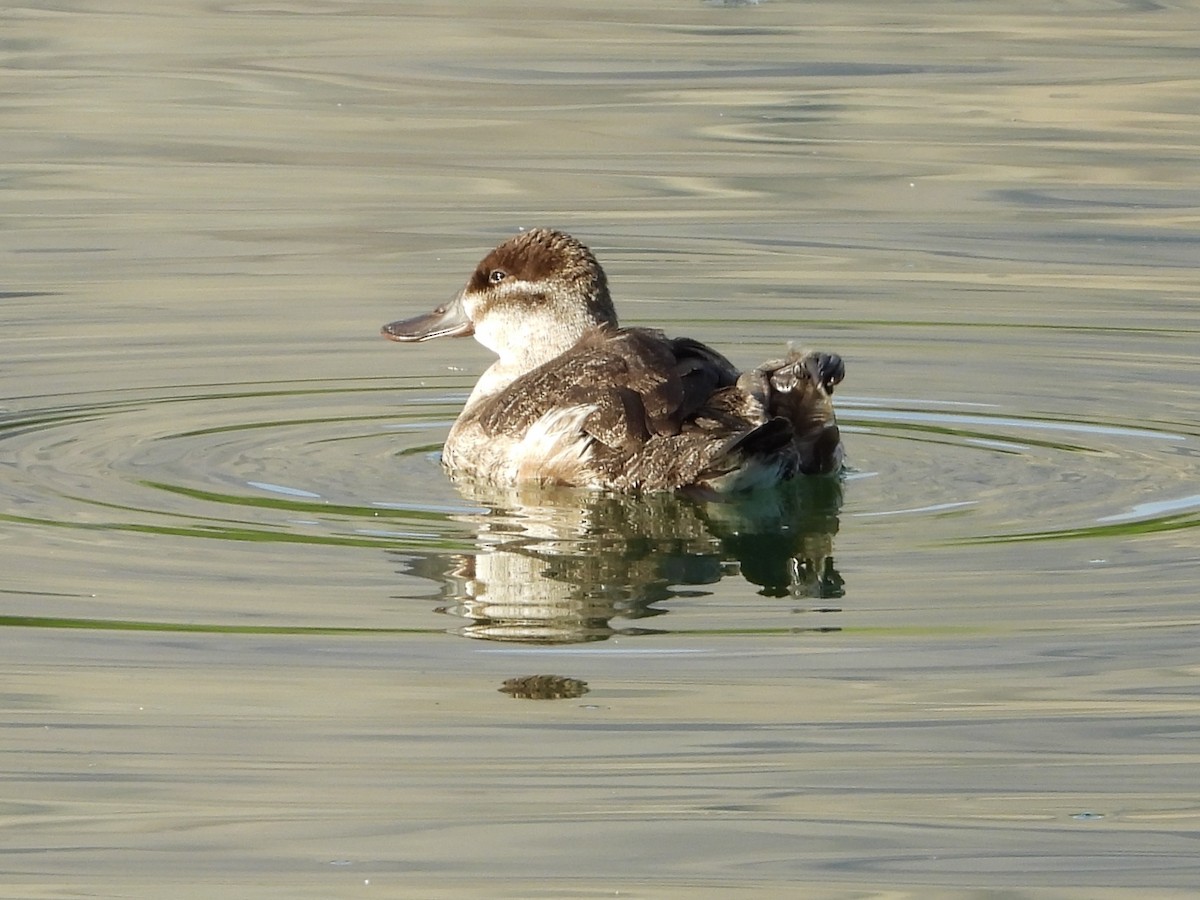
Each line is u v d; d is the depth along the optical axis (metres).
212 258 19.52
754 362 16.42
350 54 27.17
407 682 9.81
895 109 24.56
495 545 11.84
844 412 14.89
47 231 20.28
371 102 24.88
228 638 10.30
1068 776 8.84
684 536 12.16
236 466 13.54
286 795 8.68
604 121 24.09
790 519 12.30
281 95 25.17
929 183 21.91
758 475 12.20
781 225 20.53
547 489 12.81
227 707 9.51
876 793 8.70
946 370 16.06
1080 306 17.86
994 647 10.20
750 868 8.06
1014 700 9.59
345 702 9.58
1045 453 13.76
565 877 8.00
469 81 25.81
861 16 29.59
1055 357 16.38
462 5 30.50
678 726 9.32
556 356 14.33
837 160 22.66
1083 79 25.64
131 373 16.05
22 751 9.05
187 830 8.39
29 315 17.66
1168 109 24.45
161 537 11.88
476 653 10.18
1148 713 9.42
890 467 13.43
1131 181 21.92
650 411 12.55
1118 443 14.01
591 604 10.94
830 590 11.06
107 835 8.33
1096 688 9.70
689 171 22.31
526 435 12.93
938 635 10.38
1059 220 20.64
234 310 17.92
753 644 10.32
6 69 26.17
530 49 27.48
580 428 12.68
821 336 17.12
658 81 25.72
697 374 12.77
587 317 14.41
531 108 24.61
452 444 13.55
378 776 8.83
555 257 14.44
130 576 11.18
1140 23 29.02
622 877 8.01
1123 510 12.41
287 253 19.72
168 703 9.55
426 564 11.49
